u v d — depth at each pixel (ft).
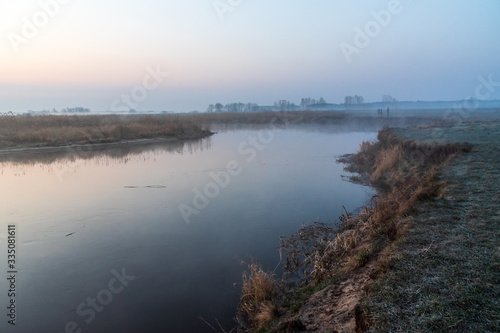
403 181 33.22
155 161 59.26
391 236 17.67
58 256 23.26
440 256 14.14
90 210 32.83
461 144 38.88
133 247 24.67
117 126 83.82
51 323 16.29
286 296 16.97
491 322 9.96
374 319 10.92
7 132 71.41
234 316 16.69
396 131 62.80
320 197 37.06
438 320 10.30
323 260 19.65
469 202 20.58
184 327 15.92
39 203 34.81
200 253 23.59
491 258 13.52
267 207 33.63
